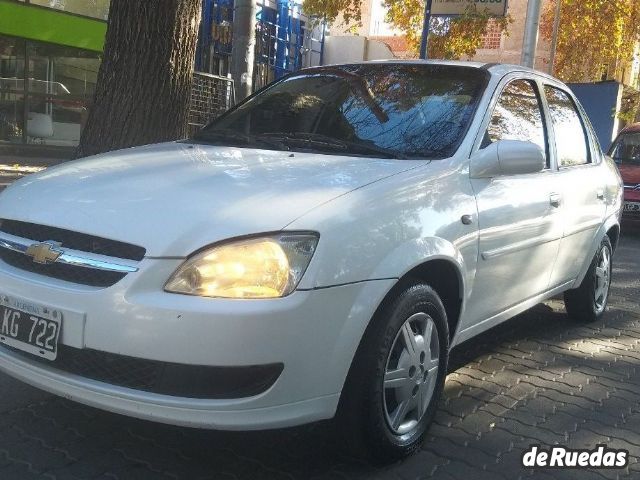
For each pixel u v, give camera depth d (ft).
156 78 19.38
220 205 8.65
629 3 73.00
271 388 8.19
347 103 12.99
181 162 10.56
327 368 8.52
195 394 8.20
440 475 9.77
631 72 99.30
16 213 9.48
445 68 13.42
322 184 9.34
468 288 11.03
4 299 9.08
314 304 8.25
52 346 8.55
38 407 11.19
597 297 18.10
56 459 9.64
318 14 57.52
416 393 10.10
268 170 9.94
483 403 12.44
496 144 11.45
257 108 13.85
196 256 8.16
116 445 10.11
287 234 8.32
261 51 63.00
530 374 14.10
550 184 13.78
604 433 11.47
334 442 9.52
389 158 11.05
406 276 9.61
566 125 15.74
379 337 9.07
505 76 13.41
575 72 77.66
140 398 8.23
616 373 14.48
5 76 43.96
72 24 46.24
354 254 8.66
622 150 40.19
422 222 9.77
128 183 9.53
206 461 9.80
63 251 8.70
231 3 56.24
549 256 13.99
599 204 16.43
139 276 8.13
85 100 48.42
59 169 10.85
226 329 7.91
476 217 10.94
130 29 19.13
